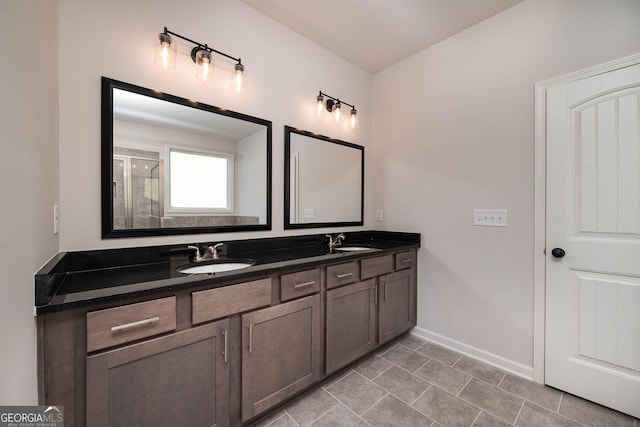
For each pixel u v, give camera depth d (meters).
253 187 1.88
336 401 1.55
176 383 1.07
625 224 1.45
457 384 1.72
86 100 1.27
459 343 2.12
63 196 1.21
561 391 1.65
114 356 0.93
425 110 2.34
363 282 1.88
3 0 0.61
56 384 0.86
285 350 1.43
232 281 1.22
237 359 1.26
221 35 1.71
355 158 2.60
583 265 1.58
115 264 1.34
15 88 0.68
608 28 1.50
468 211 2.07
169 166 1.53
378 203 2.71
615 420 1.41
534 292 1.75
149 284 1.04
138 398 0.99
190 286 1.08
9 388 0.62
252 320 1.29
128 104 1.39
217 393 1.19
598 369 1.53
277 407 1.49
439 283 2.25
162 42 1.40
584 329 1.58
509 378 1.78
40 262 0.89
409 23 2.01
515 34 1.83
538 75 1.74
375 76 2.74
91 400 0.90
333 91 2.40
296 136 2.13
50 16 1.06
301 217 2.18
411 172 2.44
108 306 0.93
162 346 1.03
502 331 1.90
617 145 1.47
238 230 1.81
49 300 0.84
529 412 1.47
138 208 1.42
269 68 1.96
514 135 1.84
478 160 2.02
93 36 1.29
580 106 1.59
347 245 2.36
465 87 2.09
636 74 1.42
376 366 1.92
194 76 1.61
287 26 2.05
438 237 2.26
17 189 0.68
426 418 1.43
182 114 1.57
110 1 1.33
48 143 1.01
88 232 1.28
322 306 1.62
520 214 1.82
